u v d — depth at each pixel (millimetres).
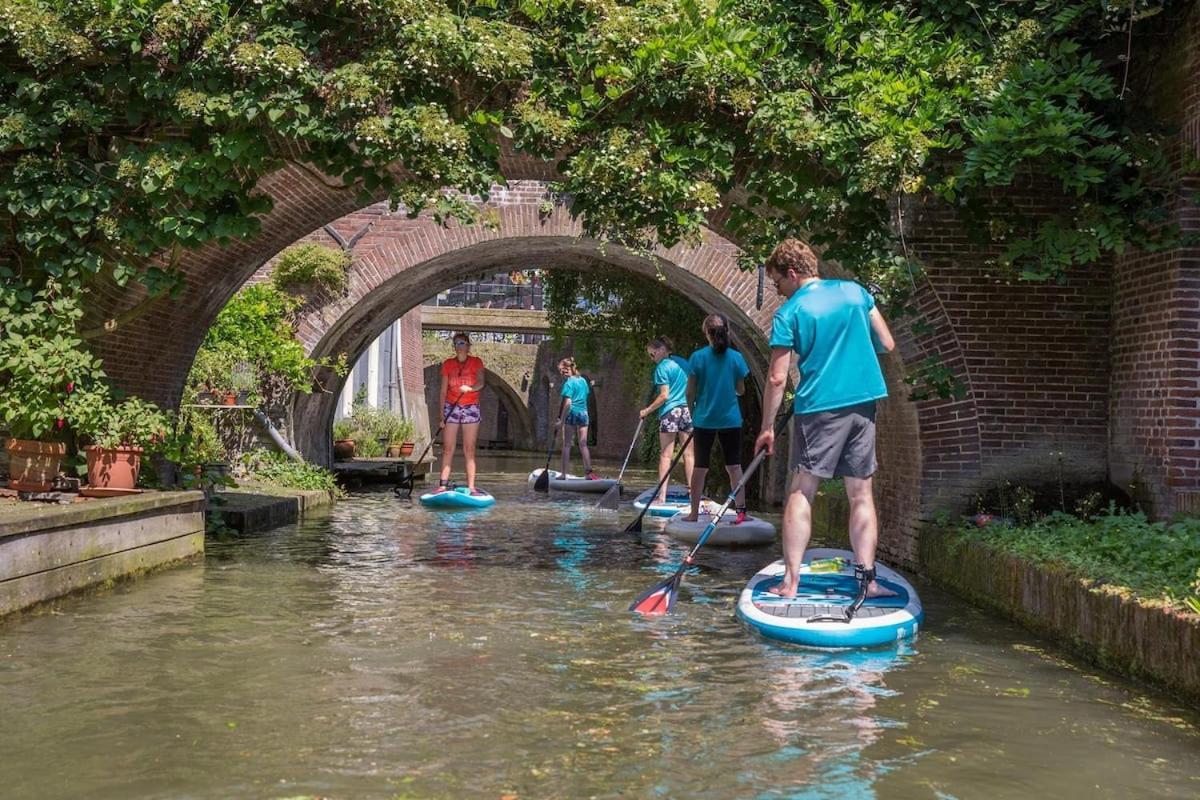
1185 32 7648
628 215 7930
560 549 9992
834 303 6422
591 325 21891
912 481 9422
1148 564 6035
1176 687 4969
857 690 5121
